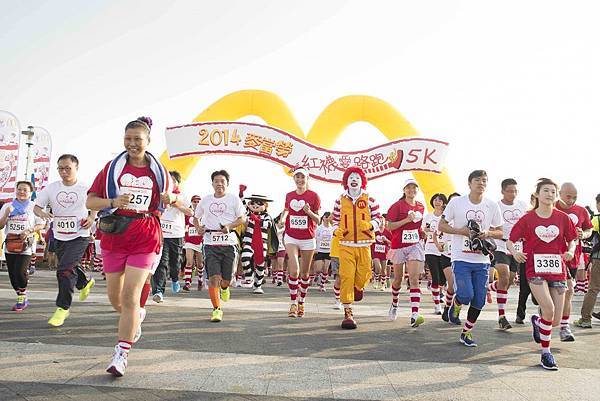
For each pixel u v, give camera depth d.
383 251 13.94
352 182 6.79
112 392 3.39
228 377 3.87
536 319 5.70
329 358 4.65
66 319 6.17
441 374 4.20
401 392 3.65
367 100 15.88
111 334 5.32
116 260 4.00
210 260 6.80
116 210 3.99
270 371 4.09
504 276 6.92
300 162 15.20
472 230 5.50
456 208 5.91
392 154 15.19
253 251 11.33
